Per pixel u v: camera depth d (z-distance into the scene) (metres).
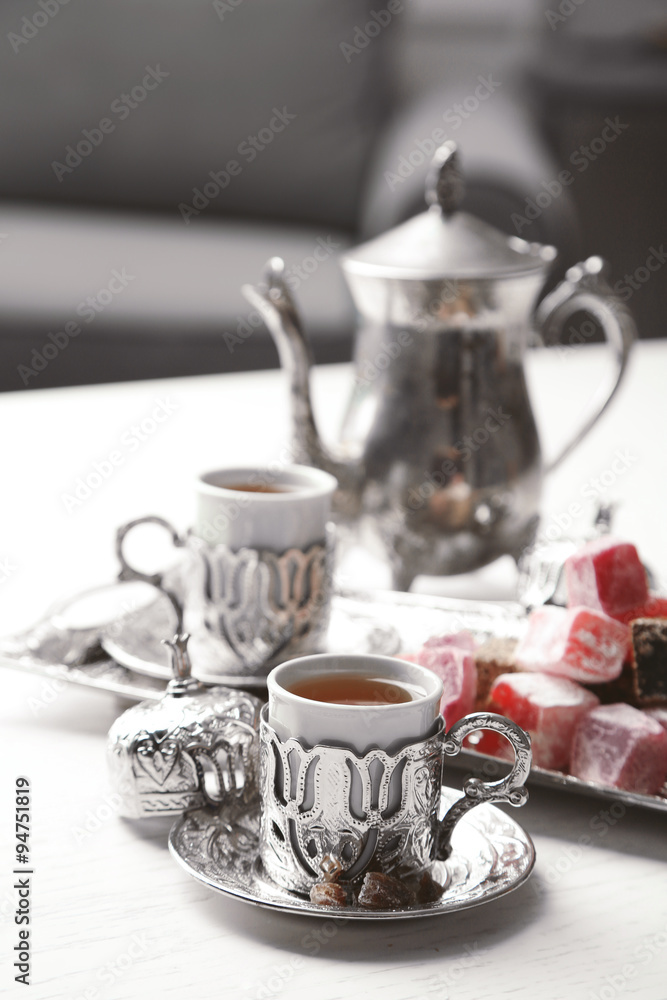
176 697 0.71
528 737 0.66
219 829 0.69
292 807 0.65
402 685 0.68
